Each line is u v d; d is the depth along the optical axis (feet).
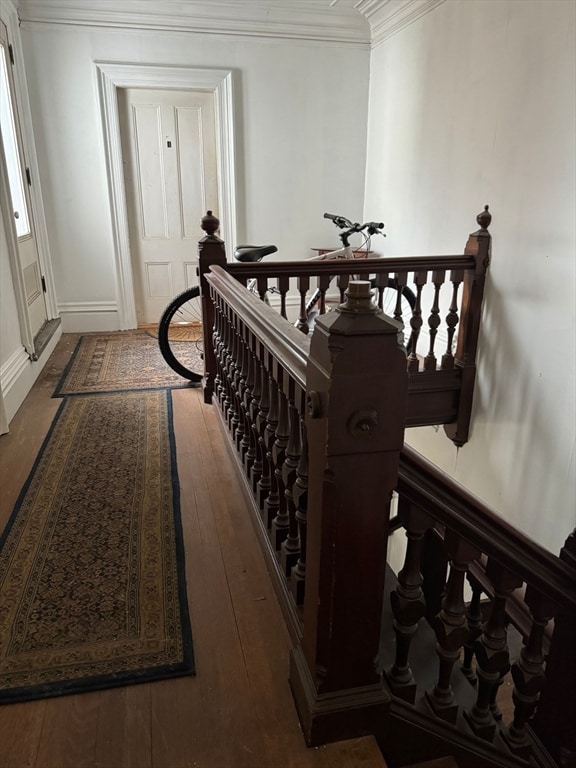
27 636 4.83
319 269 9.91
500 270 10.59
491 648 4.00
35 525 6.45
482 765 4.29
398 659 3.94
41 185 14.83
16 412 9.87
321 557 3.43
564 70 8.73
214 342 9.41
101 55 14.37
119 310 16.35
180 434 8.96
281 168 16.37
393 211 15.30
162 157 16.05
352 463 3.17
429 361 11.23
